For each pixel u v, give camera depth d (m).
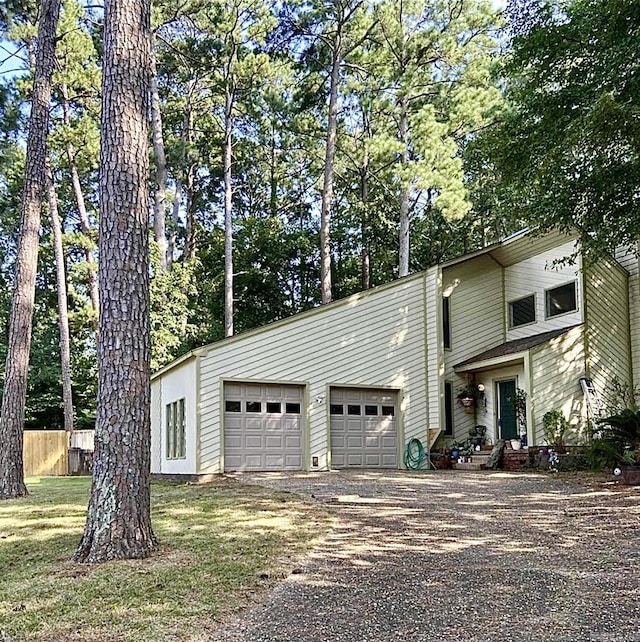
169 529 7.69
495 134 13.20
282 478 12.98
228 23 24.03
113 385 6.46
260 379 14.83
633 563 5.80
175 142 27.80
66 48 21.81
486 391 17.80
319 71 24.30
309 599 4.95
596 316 16.31
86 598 5.05
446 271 18.12
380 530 7.47
